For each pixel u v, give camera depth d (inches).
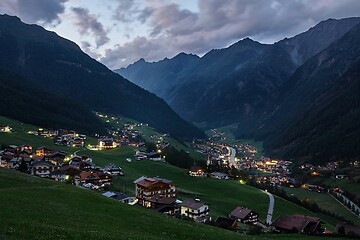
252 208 6190.9
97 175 6067.9
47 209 2092.8
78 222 1941.4
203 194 6752.0
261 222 5260.8
